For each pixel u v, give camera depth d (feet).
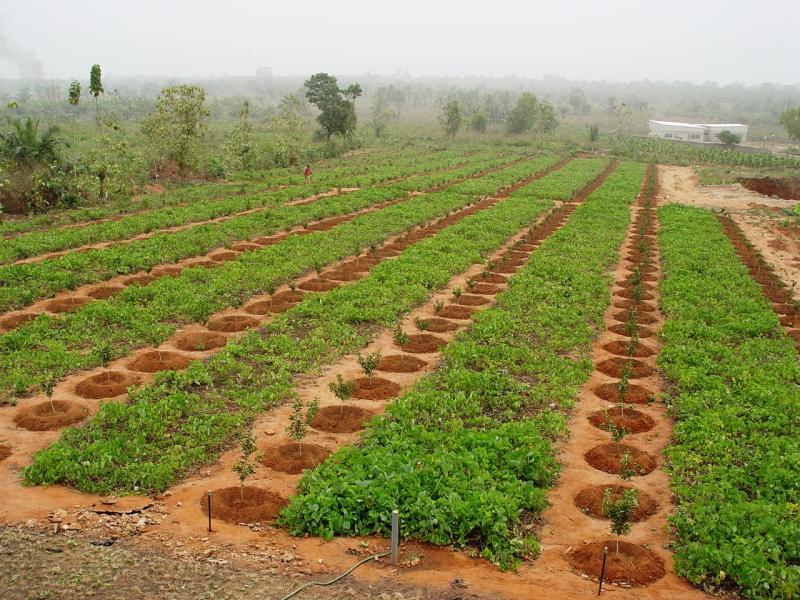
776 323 66.74
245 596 26.58
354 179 170.71
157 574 27.71
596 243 104.17
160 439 40.04
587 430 44.42
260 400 46.24
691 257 95.30
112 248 86.94
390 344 59.00
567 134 386.73
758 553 28.94
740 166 239.50
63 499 33.76
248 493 35.01
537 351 57.52
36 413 43.50
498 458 38.09
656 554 31.27
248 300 70.44
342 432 42.55
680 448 40.63
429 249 94.63
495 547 30.42
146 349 55.93
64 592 26.03
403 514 31.65
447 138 324.19
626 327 62.64
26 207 116.98
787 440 41.11
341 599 26.76
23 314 62.59
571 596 27.84
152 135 154.51
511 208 132.87
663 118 563.48
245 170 181.47
